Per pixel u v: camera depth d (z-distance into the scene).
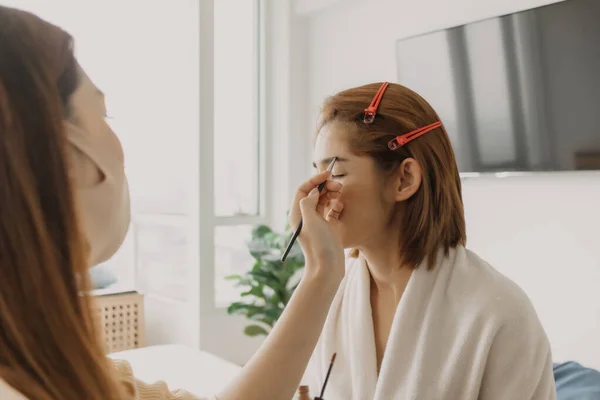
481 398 0.80
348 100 0.89
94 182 0.54
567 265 2.28
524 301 0.80
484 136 2.48
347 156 0.87
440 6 2.71
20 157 0.43
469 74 2.52
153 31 3.42
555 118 2.23
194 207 3.36
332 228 0.82
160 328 3.66
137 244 3.71
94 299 0.50
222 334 3.43
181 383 1.95
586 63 2.12
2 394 0.42
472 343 0.80
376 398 0.85
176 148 3.49
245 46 3.71
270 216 3.77
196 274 3.36
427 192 0.86
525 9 2.30
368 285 0.94
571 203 2.26
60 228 0.46
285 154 3.62
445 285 0.85
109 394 0.48
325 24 3.46
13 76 0.44
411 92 0.90
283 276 3.06
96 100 0.55
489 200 2.55
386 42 3.02
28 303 0.43
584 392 1.90
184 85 3.46
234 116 3.68
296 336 0.73
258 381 0.70
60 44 0.50
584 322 2.23
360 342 0.92
